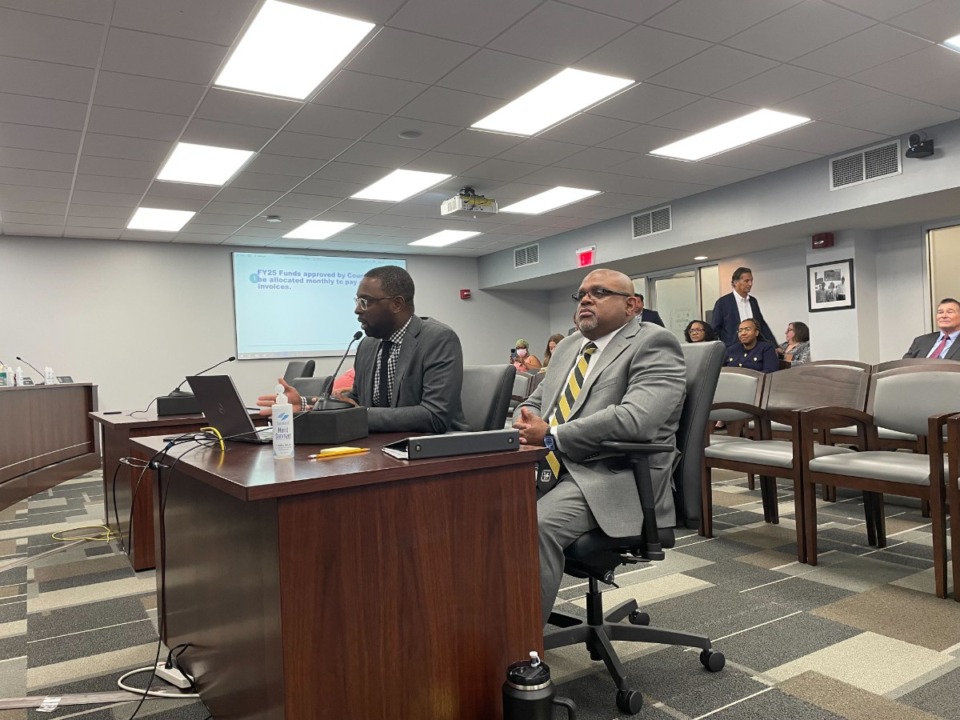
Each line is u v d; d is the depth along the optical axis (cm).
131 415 327
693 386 167
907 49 347
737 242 649
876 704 148
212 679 147
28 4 274
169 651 187
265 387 817
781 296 688
